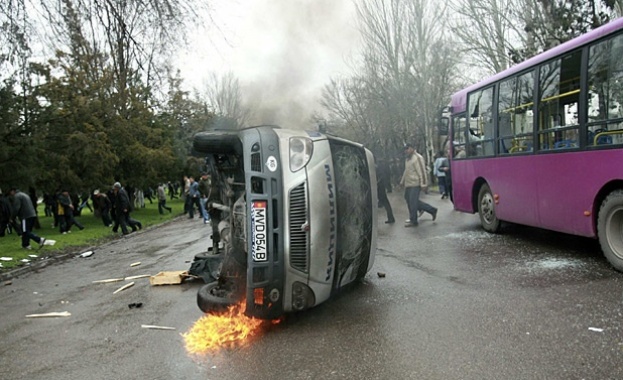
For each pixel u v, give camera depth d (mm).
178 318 6012
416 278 7082
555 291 5961
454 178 12211
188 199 23047
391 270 7703
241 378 4133
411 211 12617
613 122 6711
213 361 4551
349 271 5840
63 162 19453
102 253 12945
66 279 9508
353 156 6055
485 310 5434
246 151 5133
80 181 20141
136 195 33688
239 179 6000
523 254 8164
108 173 21250
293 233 5078
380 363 4242
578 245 8562
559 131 7914
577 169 7441
